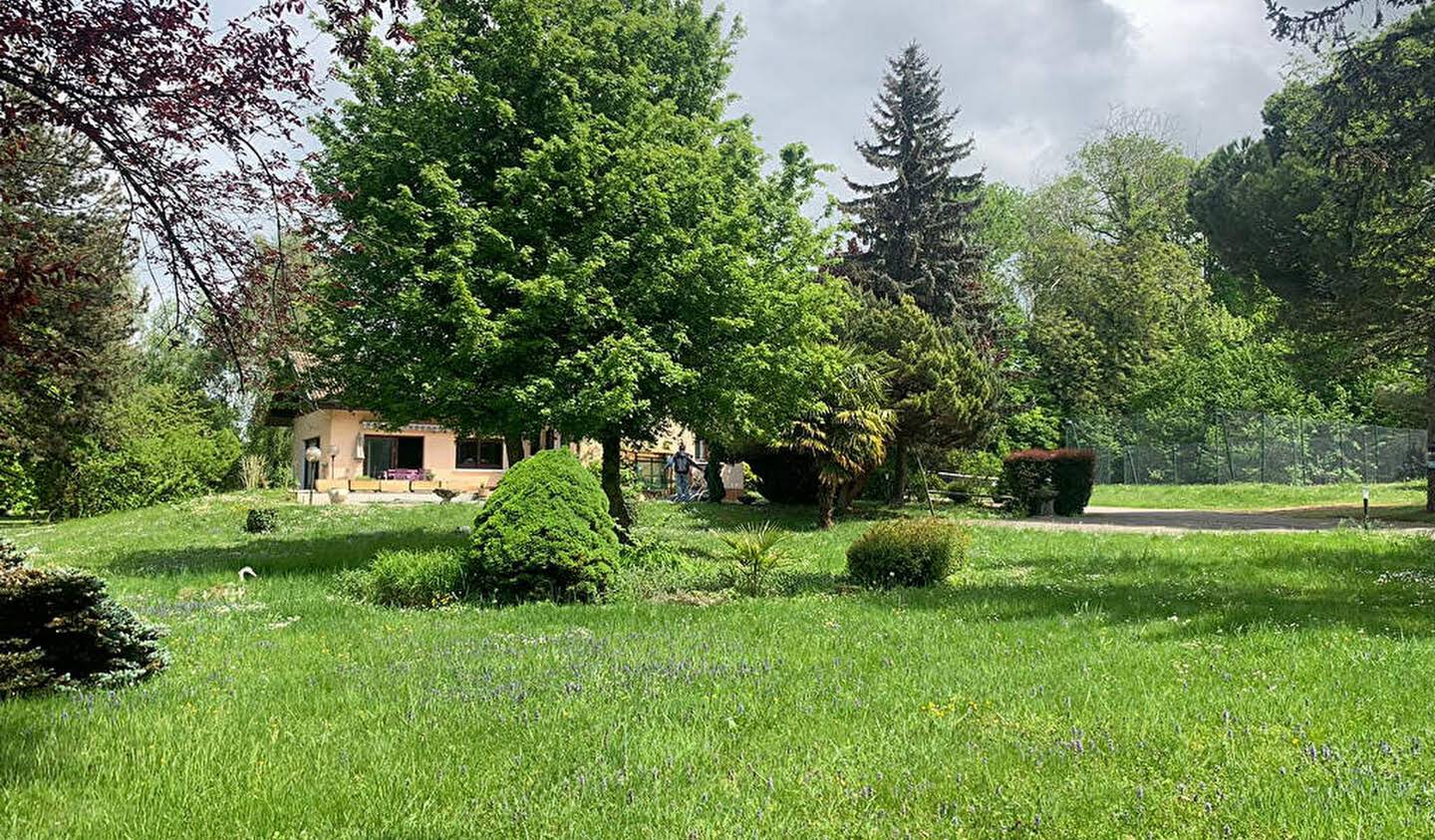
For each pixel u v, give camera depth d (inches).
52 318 573.9
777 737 199.2
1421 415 1624.0
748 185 736.3
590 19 677.3
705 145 700.7
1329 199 856.9
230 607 411.8
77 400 964.6
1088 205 2112.5
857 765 180.5
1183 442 1710.1
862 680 254.2
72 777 174.6
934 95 1664.6
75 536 926.4
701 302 633.0
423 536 785.6
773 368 647.1
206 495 1432.1
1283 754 182.5
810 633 336.8
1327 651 292.4
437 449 1560.0
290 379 297.9
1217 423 1660.9
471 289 589.0
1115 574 523.5
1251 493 1406.3
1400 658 278.8
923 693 239.6
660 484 1557.6
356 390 633.0
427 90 618.2
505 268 598.2
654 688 243.0
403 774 174.7
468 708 222.8
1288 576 498.9
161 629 282.0
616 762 183.0
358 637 335.9
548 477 460.4
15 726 208.5
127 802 160.6
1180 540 710.5
